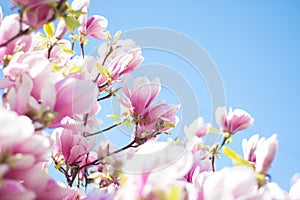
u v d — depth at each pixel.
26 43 1.72
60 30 1.99
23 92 1.46
